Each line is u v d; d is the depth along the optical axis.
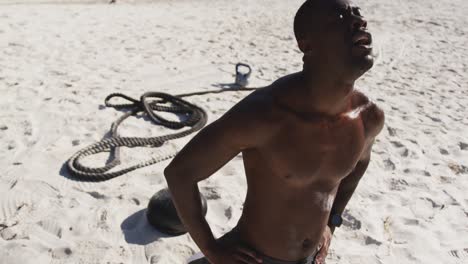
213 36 9.88
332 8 1.47
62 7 11.38
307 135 1.65
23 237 3.45
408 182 4.72
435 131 6.04
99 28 9.66
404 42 10.61
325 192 1.82
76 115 5.64
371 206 4.23
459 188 4.71
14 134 5.06
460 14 13.57
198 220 1.86
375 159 5.12
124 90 6.60
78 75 6.99
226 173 4.55
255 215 1.91
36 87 6.37
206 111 6.12
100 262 3.28
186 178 1.76
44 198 3.96
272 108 1.64
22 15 10.02
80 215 3.76
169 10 12.24
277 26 11.23
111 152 4.88
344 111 1.69
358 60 1.48
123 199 4.02
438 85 7.95
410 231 3.90
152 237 3.55
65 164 4.54
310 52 1.54
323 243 2.12
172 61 8.07
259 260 1.95
